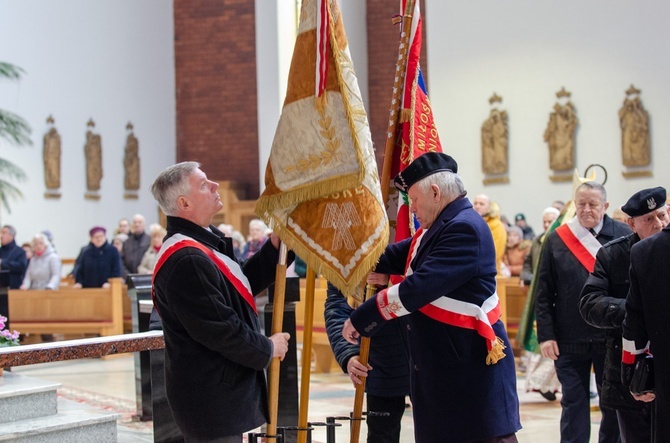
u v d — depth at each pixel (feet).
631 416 13.47
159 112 61.77
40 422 17.87
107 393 27.78
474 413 11.14
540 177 46.26
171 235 11.14
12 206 49.44
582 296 13.88
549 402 25.11
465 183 48.37
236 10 62.64
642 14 43.45
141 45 60.08
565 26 45.44
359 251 11.15
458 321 11.16
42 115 51.67
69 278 48.06
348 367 12.69
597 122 44.75
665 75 42.93
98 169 55.57
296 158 11.22
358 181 11.00
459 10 48.21
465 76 48.08
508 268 33.65
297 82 11.31
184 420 10.92
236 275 11.32
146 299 24.47
